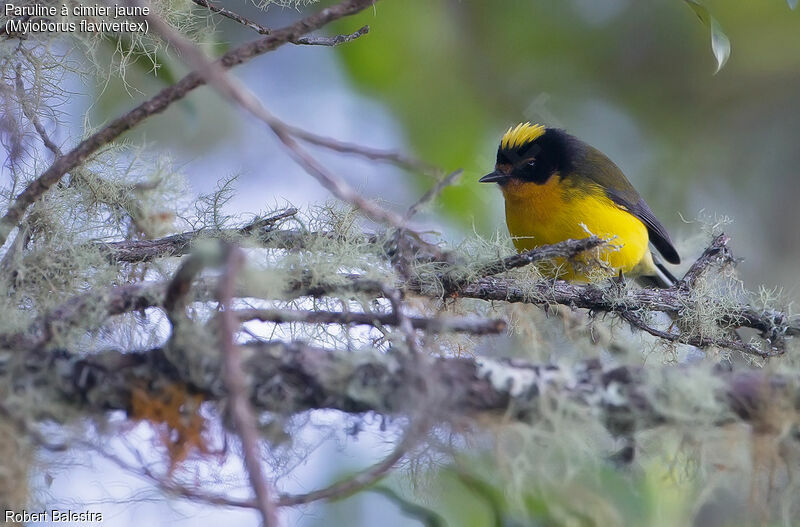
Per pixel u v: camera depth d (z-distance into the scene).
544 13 4.46
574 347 4.23
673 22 4.47
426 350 4.19
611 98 4.48
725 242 4.25
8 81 4.21
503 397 3.88
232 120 4.39
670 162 4.47
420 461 4.17
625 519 4.21
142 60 4.25
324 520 4.25
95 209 4.22
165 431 3.72
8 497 3.68
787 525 4.02
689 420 3.94
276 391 3.76
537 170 4.35
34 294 4.20
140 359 3.75
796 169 4.47
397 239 4.21
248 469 3.13
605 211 4.34
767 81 4.48
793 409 3.98
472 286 4.23
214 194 4.22
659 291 4.25
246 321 4.11
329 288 4.19
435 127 4.42
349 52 4.41
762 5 4.45
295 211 4.21
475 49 4.45
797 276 4.45
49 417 3.71
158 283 4.17
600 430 3.96
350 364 3.79
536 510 4.20
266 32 4.22
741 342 4.24
